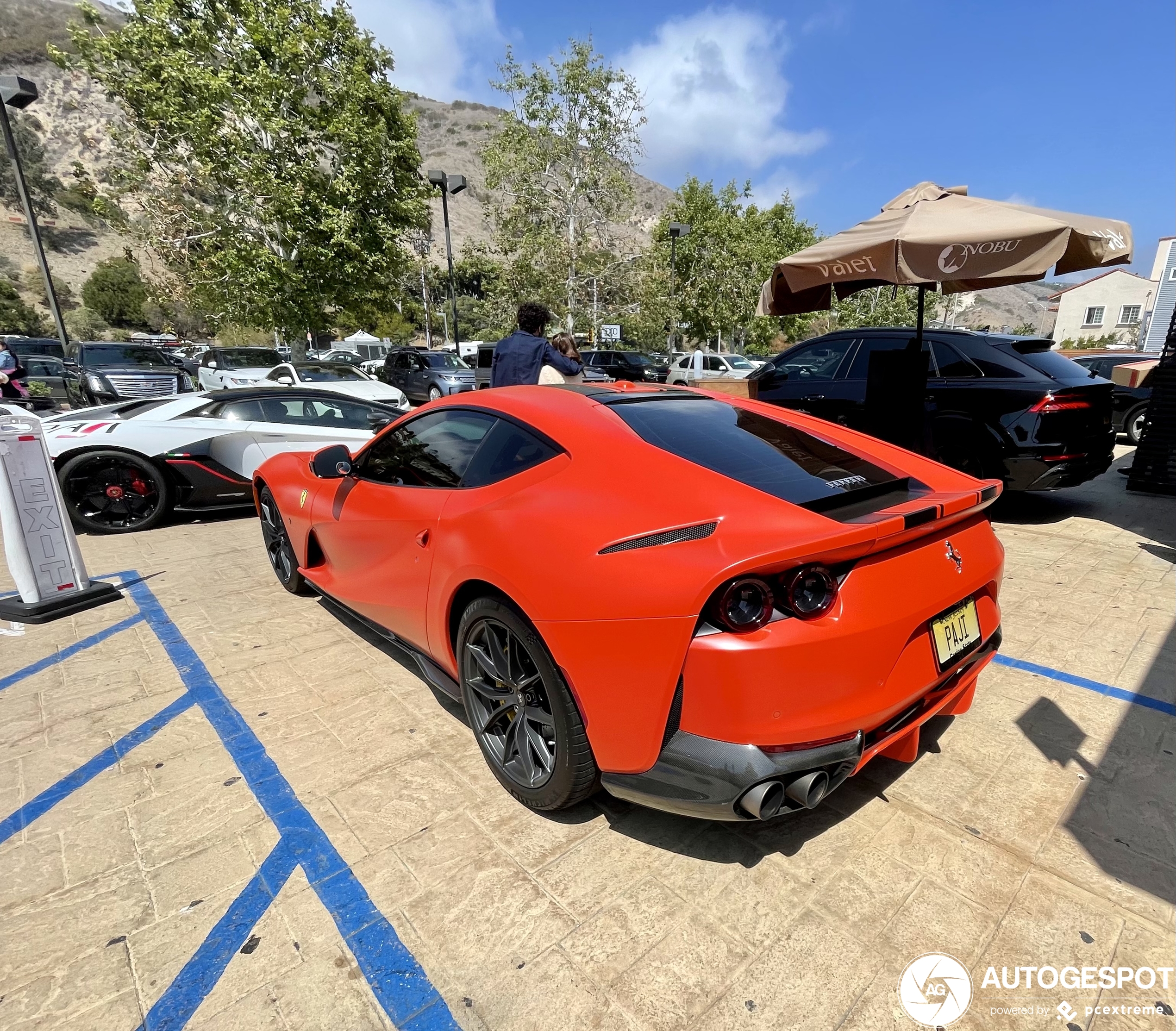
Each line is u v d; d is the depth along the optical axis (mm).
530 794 2117
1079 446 5086
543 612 1852
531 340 5016
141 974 1598
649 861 1953
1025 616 3660
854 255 3713
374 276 18172
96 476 5730
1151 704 2760
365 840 2045
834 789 1706
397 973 1598
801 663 1575
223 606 4047
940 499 1952
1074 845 1983
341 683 3053
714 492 1835
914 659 1841
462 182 19656
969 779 2299
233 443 6027
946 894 1812
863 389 5895
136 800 2244
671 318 25312
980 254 3330
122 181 17484
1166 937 1672
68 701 2902
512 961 1627
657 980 1574
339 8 17234
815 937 1685
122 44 16344
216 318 18922
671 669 1632
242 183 15695
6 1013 1499
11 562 3768
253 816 2158
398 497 2725
